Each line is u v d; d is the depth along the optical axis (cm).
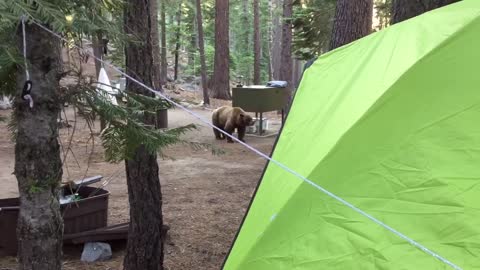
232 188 821
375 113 229
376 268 200
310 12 1142
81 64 256
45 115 236
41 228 241
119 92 285
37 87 230
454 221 199
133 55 390
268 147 1201
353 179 225
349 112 249
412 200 210
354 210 216
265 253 231
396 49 263
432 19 262
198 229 618
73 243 523
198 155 1095
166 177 897
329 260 212
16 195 737
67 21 203
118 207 699
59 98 242
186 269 504
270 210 256
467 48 227
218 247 561
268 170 324
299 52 1189
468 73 223
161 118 1014
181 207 708
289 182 257
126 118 261
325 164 231
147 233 434
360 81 274
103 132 277
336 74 337
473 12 241
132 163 420
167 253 543
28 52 226
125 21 386
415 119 224
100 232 529
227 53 2361
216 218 661
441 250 195
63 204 513
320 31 1127
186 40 3444
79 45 248
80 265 506
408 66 232
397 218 208
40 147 236
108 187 807
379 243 204
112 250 552
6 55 200
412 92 227
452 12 258
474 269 187
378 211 213
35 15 193
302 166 257
